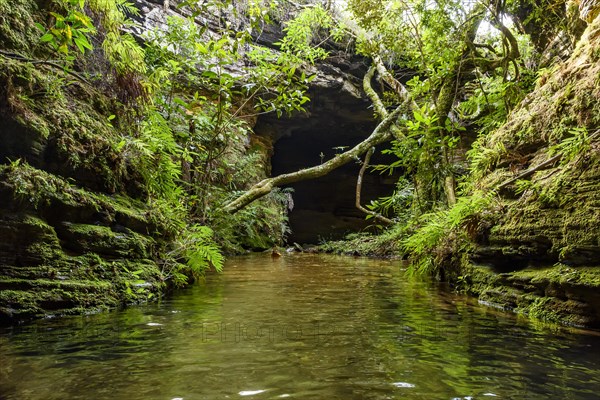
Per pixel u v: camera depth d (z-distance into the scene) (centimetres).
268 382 161
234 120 681
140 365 179
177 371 172
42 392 149
